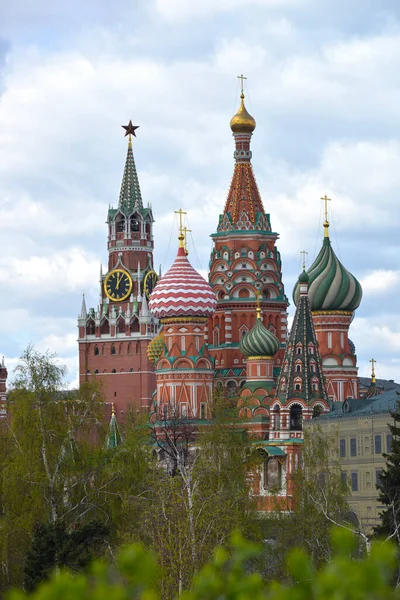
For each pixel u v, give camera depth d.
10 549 136.62
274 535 145.88
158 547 109.88
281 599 34.62
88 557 120.31
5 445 147.38
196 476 148.00
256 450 195.62
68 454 142.50
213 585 36.75
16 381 146.12
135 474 143.62
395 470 147.25
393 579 85.81
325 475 170.50
